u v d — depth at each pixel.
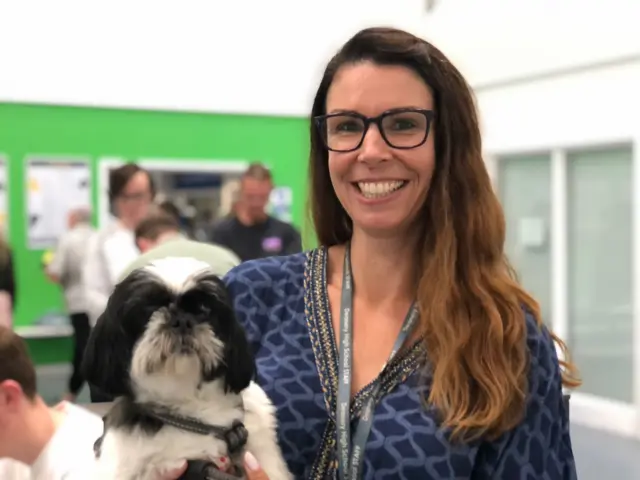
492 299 1.69
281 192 8.34
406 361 1.71
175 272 1.75
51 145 7.44
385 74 1.70
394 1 8.35
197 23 7.88
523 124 7.09
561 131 6.69
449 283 1.71
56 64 7.39
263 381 1.80
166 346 1.65
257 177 5.77
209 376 1.69
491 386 1.61
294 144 8.36
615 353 6.41
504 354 1.65
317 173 2.02
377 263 1.84
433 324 1.69
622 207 6.32
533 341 1.70
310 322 1.84
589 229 6.64
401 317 1.80
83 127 7.54
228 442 1.68
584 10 6.41
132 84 7.68
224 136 8.09
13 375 2.16
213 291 1.74
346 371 1.73
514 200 7.41
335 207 2.03
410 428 1.63
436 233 1.76
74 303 6.12
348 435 1.66
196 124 7.97
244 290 1.91
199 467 1.63
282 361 1.81
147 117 7.78
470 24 7.64
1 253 3.89
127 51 7.64
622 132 6.12
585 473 5.22
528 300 1.77
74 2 7.40
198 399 1.71
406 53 1.72
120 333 1.71
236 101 8.09
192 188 8.02
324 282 1.90
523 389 1.65
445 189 1.76
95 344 1.75
